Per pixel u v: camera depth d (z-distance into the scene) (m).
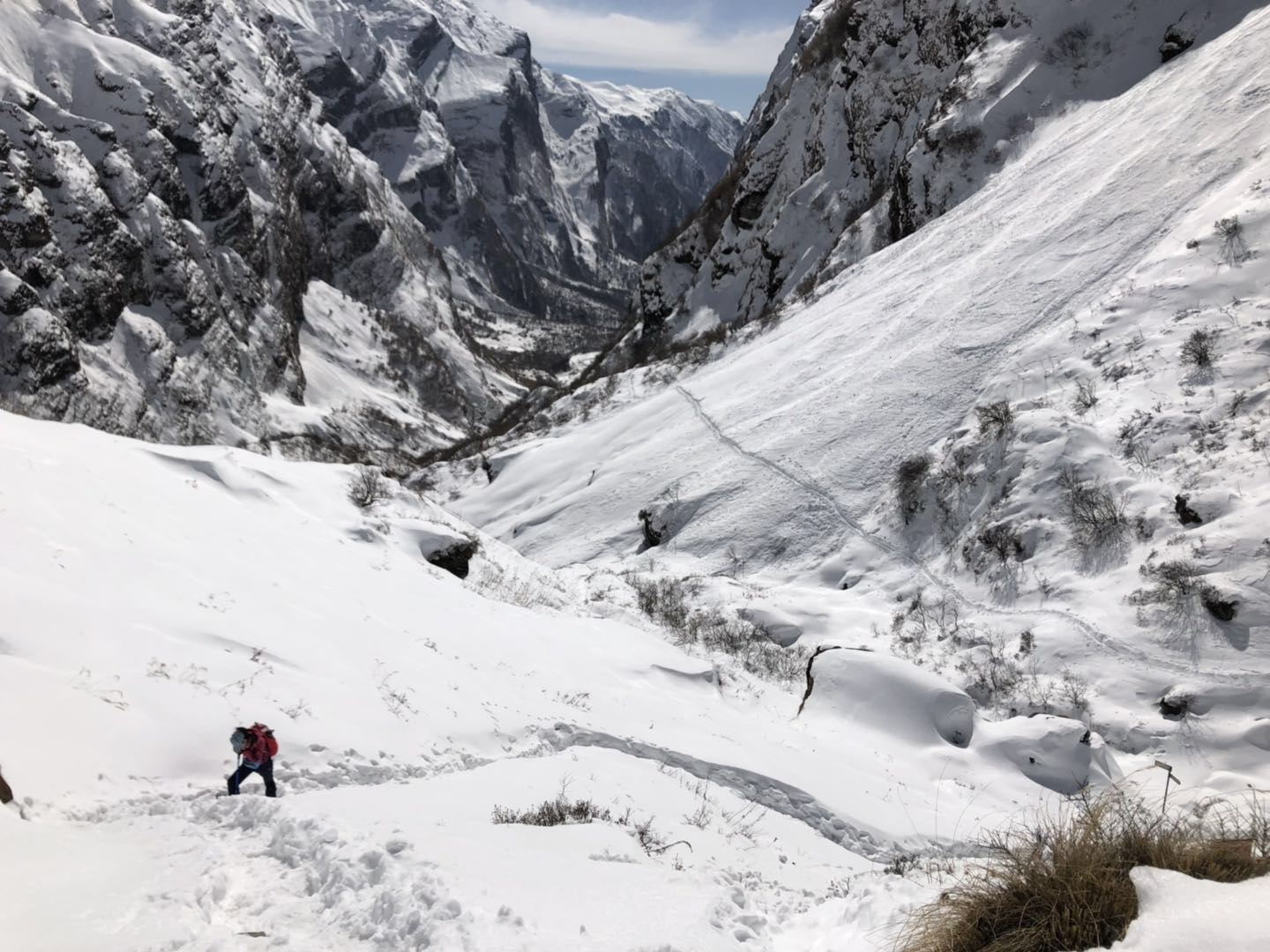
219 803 9.48
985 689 27.73
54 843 8.17
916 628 32.59
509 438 84.50
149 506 18.59
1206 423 32.44
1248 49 52.94
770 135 103.44
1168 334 37.53
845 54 96.81
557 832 10.11
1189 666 25.70
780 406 54.41
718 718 21.44
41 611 12.94
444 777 13.68
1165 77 58.72
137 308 180.25
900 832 17.20
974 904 5.41
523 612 24.47
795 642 33.50
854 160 91.88
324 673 15.40
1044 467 34.88
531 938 5.92
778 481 46.81
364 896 6.79
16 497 15.65
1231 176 45.06
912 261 62.06
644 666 23.05
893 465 43.62
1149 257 43.69
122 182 183.75
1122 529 30.97
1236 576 26.72
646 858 9.95
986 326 47.41
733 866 12.12
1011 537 33.75
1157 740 24.08
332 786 12.66
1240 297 37.16
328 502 25.52
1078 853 5.29
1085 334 41.12
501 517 63.34
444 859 7.66
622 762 16.56
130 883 7.04
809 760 19.80
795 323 67.31
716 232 110.38
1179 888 4.65
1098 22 69.69
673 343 102.81
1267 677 24.45
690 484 50.94
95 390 154.50
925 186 70.31
